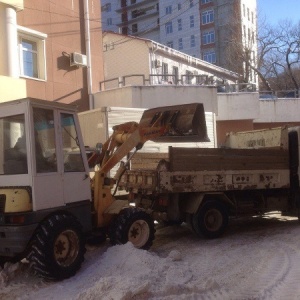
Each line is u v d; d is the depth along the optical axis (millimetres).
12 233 6258
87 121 13930
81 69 18734
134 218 7980
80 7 18781
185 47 63688
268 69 44406
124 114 13680
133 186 9750
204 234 9523
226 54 48906
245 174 10039
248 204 10445
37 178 6480
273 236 9641
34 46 16719
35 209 6410
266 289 5969
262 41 44000
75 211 7105
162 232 10609
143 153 10727
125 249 7285
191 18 62969
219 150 9711
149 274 6395
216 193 9695
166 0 66188
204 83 24562
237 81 38250
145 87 18531
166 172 9062
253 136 11812
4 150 6730
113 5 76188
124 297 5352
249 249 8414
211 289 5988
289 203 11211
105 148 8500
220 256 7938
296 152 11031
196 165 9398
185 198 9648
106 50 27781
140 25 71812
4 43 13375
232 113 23766
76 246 6809
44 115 6734
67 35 18062
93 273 6773
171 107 8852
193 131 8367
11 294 6023
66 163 7059
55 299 5754
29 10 16328
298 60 41688
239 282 6344
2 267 7023
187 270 6836
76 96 18391
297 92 29344
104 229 8227
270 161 10438
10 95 13016
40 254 6348
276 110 27031
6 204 6387
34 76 16672
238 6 56438
